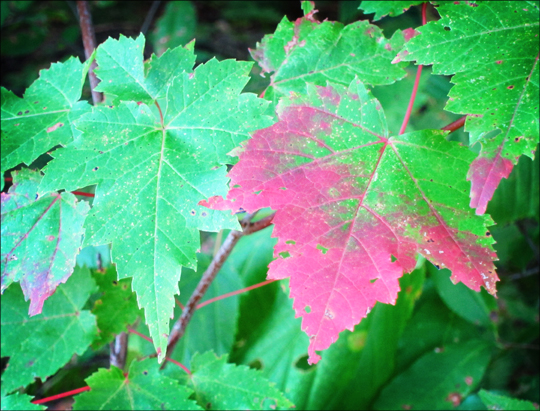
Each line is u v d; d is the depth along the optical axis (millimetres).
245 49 782
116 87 260
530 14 249
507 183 449
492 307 470
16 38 600
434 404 438
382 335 429
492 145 230
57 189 241
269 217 306
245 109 245
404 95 411
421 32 248
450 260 228
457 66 242
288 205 233
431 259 228
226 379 313
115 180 242
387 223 232
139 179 242
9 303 311
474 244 229
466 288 473
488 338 474
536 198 447
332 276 226
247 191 235
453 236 231
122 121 250
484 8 250
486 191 227
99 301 321
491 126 232
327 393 409
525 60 239
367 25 278
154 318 231
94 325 314
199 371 317
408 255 229
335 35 277
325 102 246
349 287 225
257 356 414
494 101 235
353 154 242
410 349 484
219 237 389
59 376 472
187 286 396
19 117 270
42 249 261
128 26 742
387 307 427
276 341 417
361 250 229
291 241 229
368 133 244
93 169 243
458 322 491
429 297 514
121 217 238
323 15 720
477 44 244
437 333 489
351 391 420
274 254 229
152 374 306
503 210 453
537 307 557
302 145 241
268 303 425
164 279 233
